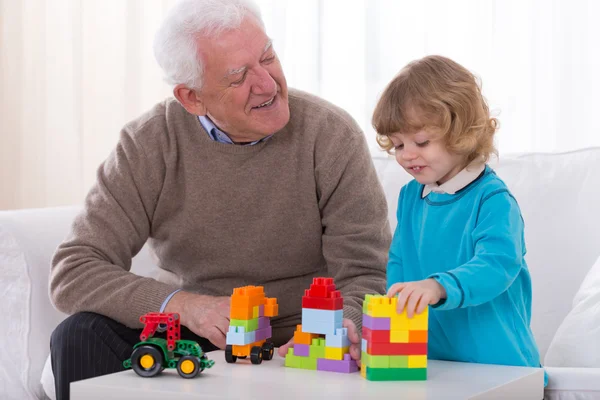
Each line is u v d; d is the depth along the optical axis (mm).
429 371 1153
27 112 2977
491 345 1271
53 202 2967
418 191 1400
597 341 1399
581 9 2355
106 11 2873
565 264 1737
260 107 1541
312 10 2607
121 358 1440
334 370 1136
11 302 1732
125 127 1709
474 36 2457
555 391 1254
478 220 1259
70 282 1551
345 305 1434
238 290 1219
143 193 1664
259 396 957
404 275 1387
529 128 2418
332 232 1618
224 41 1493
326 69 2600
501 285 1158
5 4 2967
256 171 1616
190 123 1653
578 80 2363
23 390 1708
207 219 1630
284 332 1658
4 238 1735
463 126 1260
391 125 1274
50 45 2949
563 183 1806
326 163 1607
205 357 1117
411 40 2520
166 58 1559
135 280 1525
